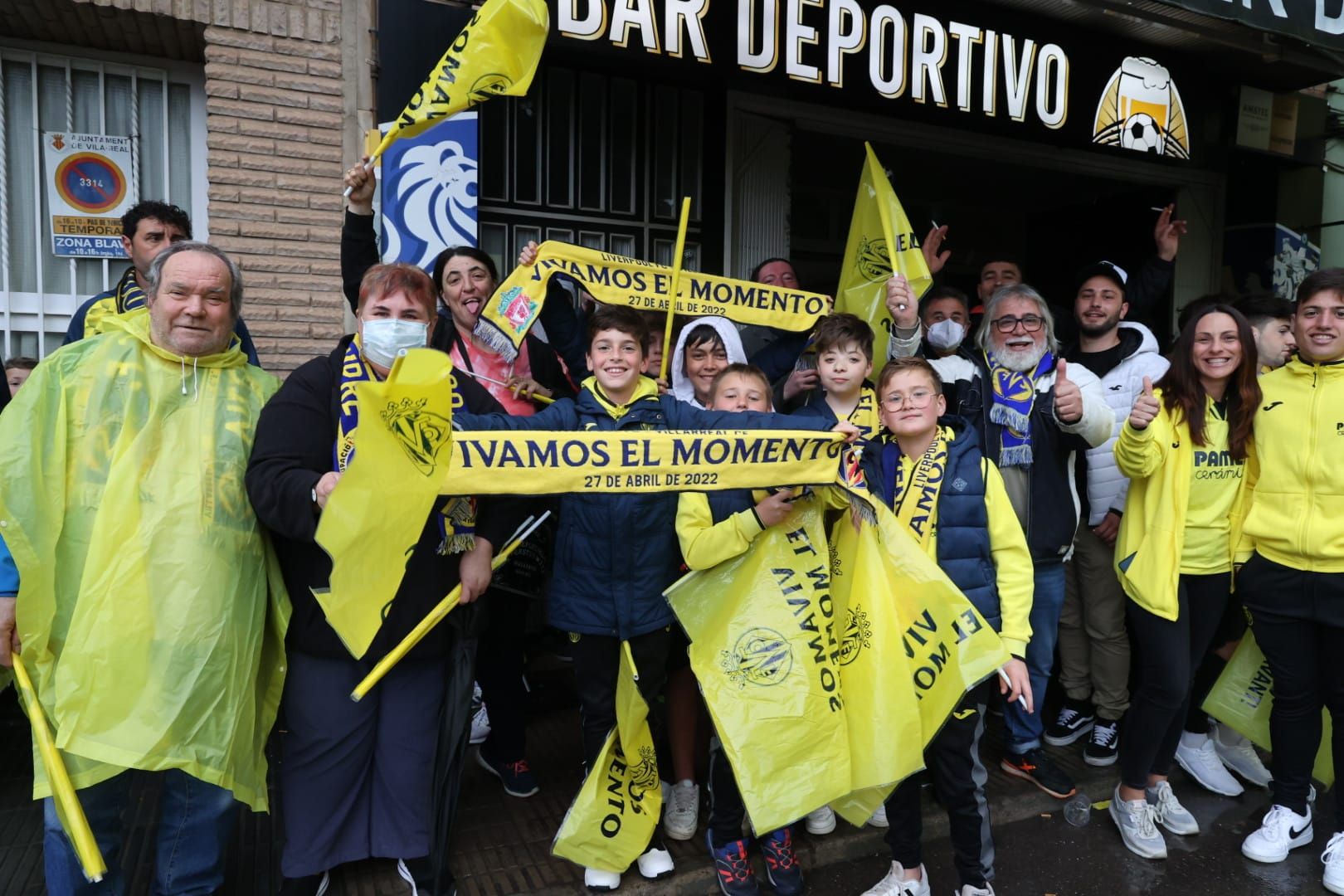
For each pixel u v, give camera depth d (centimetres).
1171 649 286
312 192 396
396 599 212
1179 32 504
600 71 480
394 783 222
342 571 179
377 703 221
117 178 414
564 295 338
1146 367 340
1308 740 289
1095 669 341
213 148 379
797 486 226
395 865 251
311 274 398
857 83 416
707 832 271
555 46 366
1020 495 307
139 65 412
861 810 239
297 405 205
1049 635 314
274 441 199
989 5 461
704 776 303
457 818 284
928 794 314
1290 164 643
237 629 196
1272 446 288
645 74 485
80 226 410
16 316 404
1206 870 283
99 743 180
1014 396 308
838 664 241
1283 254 647
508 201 465
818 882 269
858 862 280
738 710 229
